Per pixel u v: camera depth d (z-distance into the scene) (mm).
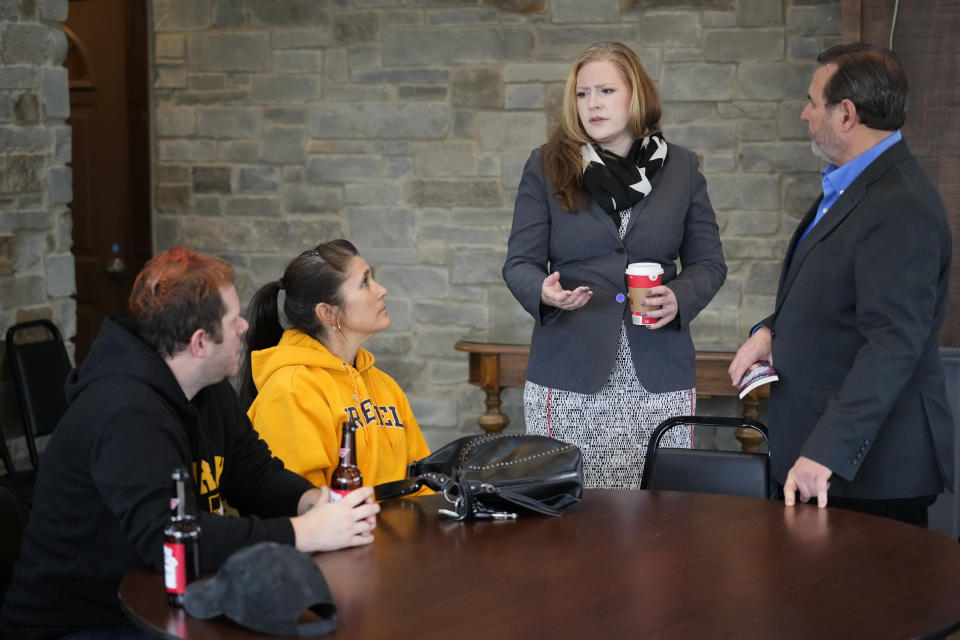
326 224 4730
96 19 5031
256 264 4820
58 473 1970
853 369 2209
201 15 4719
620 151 2797
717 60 4277
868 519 2129
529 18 4410
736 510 2199
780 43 4223
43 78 3697
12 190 3619
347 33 4590
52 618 2012
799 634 1562
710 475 2584
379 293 2594
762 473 2553
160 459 1861
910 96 3697
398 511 2197
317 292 2547
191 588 1628
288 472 2270
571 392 2797
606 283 2758
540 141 4473
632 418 2795
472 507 2129
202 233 4867
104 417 1898
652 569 1838
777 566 1854
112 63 5043
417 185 4617
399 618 1620
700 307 2748
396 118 4590
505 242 4566
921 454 2336
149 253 5113
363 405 2584
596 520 2131
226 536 1813
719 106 4312
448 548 1950
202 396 2146
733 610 1653
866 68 2277
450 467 2244
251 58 4695
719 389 4109
